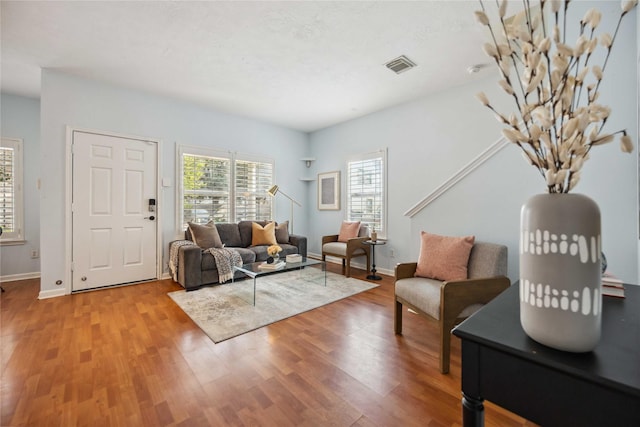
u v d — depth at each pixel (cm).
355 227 465
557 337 61
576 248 61
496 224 240
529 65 66
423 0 211
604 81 171
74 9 221
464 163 360
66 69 319
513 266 231
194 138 434
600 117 63
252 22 238
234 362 188
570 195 64
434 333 233
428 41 264
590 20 63
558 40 63
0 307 288
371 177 472
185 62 304
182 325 245
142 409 144
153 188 394
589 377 53
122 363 185
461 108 362
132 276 376
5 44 269
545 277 64
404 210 426
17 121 392
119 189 367
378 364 186
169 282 384
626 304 94
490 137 338
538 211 66
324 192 557
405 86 365
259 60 299
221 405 147
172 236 412
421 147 404
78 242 338
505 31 69
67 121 330
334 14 227
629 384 50
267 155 528
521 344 65
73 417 138
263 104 430
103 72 327
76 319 257
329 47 274
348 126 511
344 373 176
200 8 221
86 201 343
